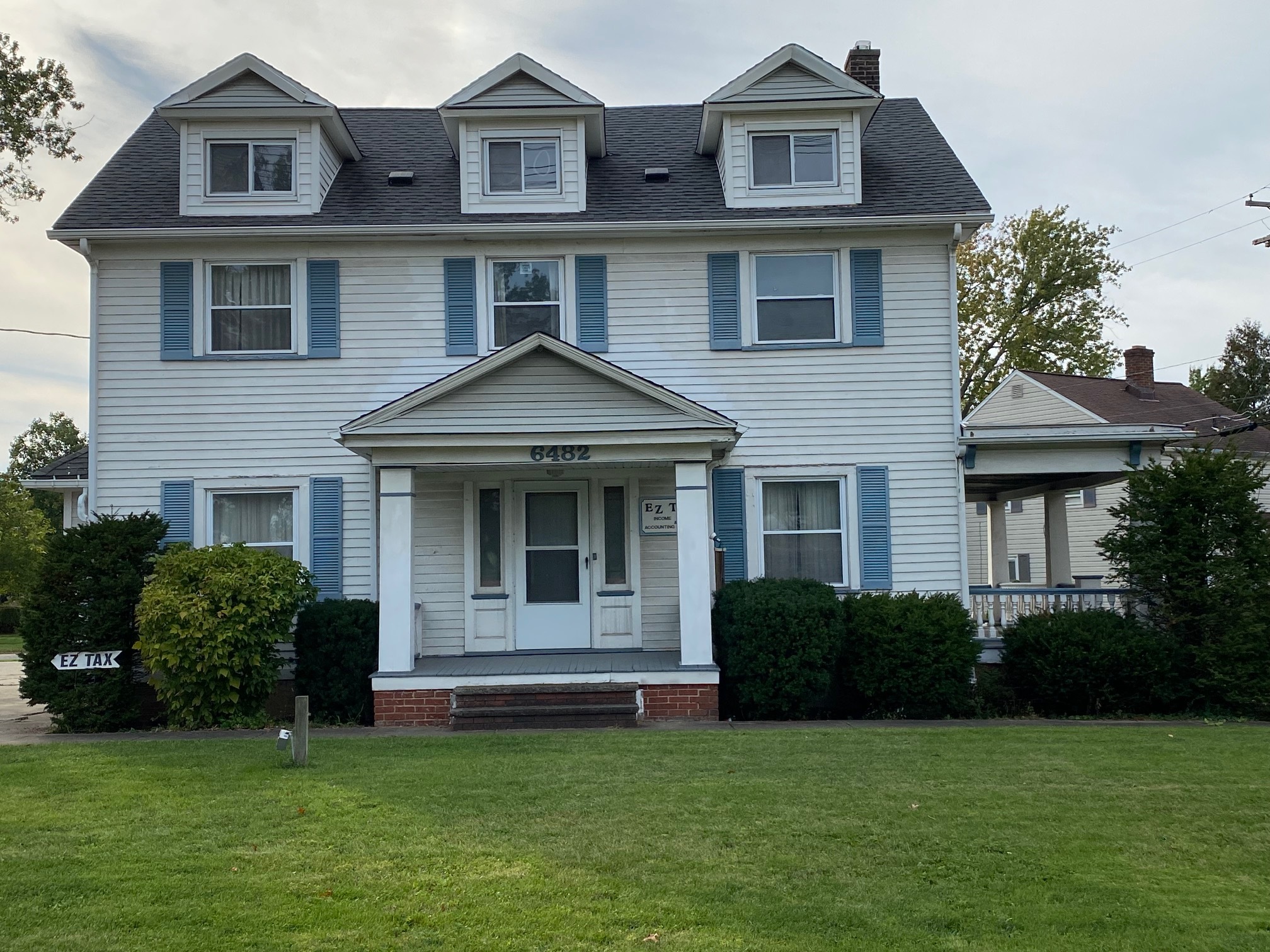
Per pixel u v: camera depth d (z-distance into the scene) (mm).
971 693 13047
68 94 20984
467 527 14078
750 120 14656
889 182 15008
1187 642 13203
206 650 11516
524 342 12203
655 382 14188
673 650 14062
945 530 14078
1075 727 11594
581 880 5957
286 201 14344
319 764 9102
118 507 13836
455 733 11227
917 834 6879
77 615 12047
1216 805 7684
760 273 14398
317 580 13805
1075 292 36406
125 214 14086
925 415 14172
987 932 5285
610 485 14297
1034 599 14141
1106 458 14047
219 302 14180
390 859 6301
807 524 14266
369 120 17516
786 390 14219
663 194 14945
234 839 6723
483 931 5230
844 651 12695
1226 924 5387
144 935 5188
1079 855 6488
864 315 14227
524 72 14531
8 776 8680
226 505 14047
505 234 13992
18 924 5320
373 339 14117
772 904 5617
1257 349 55000
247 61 14148
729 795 7895
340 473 13977
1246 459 13789
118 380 13930
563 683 11984
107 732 11945
